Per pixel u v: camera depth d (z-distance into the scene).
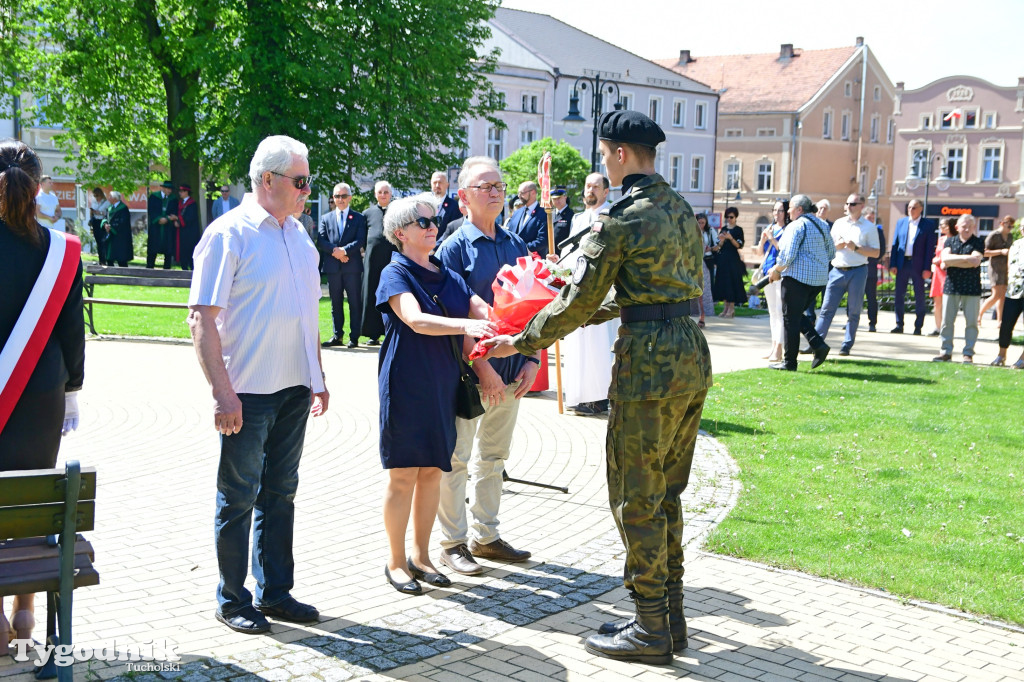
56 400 3.71
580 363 8.89
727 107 72.62
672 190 3.99
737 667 3.90
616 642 3.98
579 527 5.79
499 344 4.18
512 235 5.45
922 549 5.30
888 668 3.89
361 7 28.22
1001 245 17.03
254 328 4.06
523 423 8.72
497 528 5.19
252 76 26.92
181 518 5.75
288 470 4.32
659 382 3.81
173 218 24.56
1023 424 8.81
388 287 4.55
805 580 4.87
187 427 8.27
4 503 3.04
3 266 3.56
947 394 10.35
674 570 4.10
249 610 4.20
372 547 5.36
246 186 27.55
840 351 13.93
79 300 3.77
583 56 60.19
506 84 54.53
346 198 13.34
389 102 28.91
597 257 3.80
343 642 4.07
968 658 4.00
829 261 11.85
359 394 9.99
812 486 6.61
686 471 4.21
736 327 17.64
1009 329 12.81
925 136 68.62
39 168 3.68
